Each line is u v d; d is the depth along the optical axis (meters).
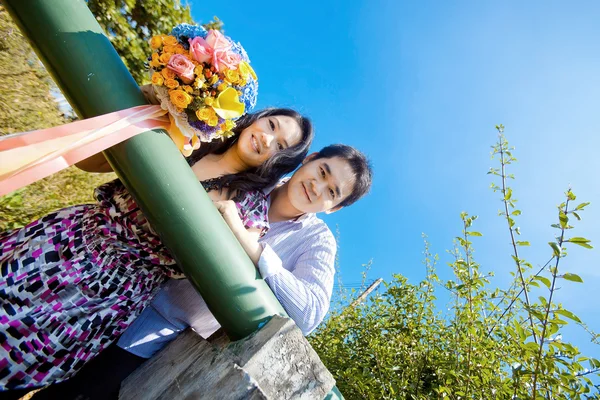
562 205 1.34
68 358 1.06
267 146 1.43
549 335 1.33
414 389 2.48
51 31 0.77
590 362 1.31
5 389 0.99
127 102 0.85
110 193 1.15
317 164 1.57
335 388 1.07
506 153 1.78
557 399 1.39
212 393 0.87
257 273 1.03
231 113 1.00
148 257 1.13
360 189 1.70
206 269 0.88
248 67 1.09
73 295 1.05
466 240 1.93
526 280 1.51
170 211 0.83
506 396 1.69
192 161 1.58
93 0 3.82
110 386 1.20
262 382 0.87
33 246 1.06
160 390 1.02
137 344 1.27
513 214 1.70
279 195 1.66
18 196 2.67
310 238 1.55
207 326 1.45
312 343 3.85
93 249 1.09
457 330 2.08
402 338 2.99
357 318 3.74
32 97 3.42
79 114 0.86
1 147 0.66
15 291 1.00
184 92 0.91
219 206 1.11
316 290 1.24
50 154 0.69
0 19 3.20
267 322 0.96
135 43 4.26
